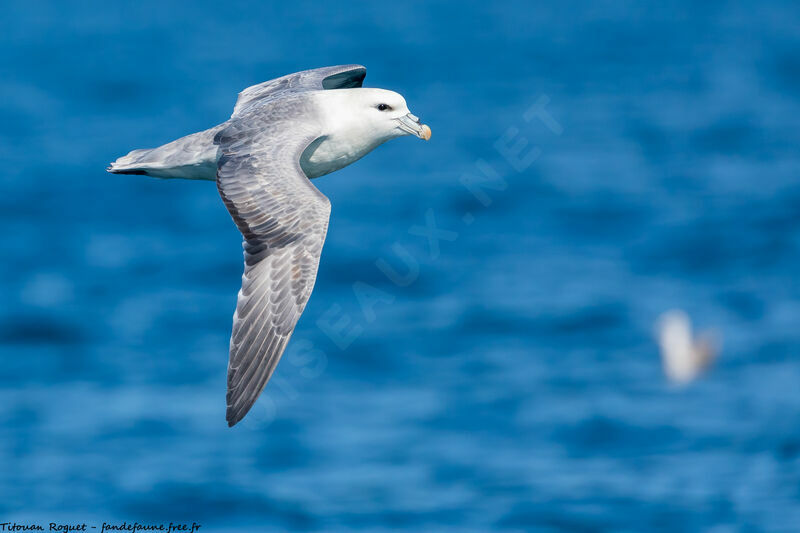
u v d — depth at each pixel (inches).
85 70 2709.2
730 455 735.1
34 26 3607.3
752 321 1042.7
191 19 3794.3
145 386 903.1
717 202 1512.1
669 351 894.4
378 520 663.8
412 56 2883.9
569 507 667.4
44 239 1401.3
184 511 679.7
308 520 661.9
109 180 1684.3
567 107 2228.1
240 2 4291.3
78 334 1050.7
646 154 1824.6
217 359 972.6
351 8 4092.0
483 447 759.1
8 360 980.6
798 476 696.4
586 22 3754.9
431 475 714.2
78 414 838.5
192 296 1175.6
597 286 1168.8
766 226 1387.8
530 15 3932.1
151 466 744.3
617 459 734.5
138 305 1143.0
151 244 1381.6
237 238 1408.7
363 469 734.5
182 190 1647.4
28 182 1668.3
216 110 2213.3
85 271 1269.7
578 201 1531.7
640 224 1414.9
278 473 727.7
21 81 2549.2
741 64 2792.8
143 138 1958.7
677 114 2158.0
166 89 2449.6
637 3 4296.3
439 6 4173.2
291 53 2950.3
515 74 2620.6
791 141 1907.0
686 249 1304.1
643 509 661.9
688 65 2790.4
